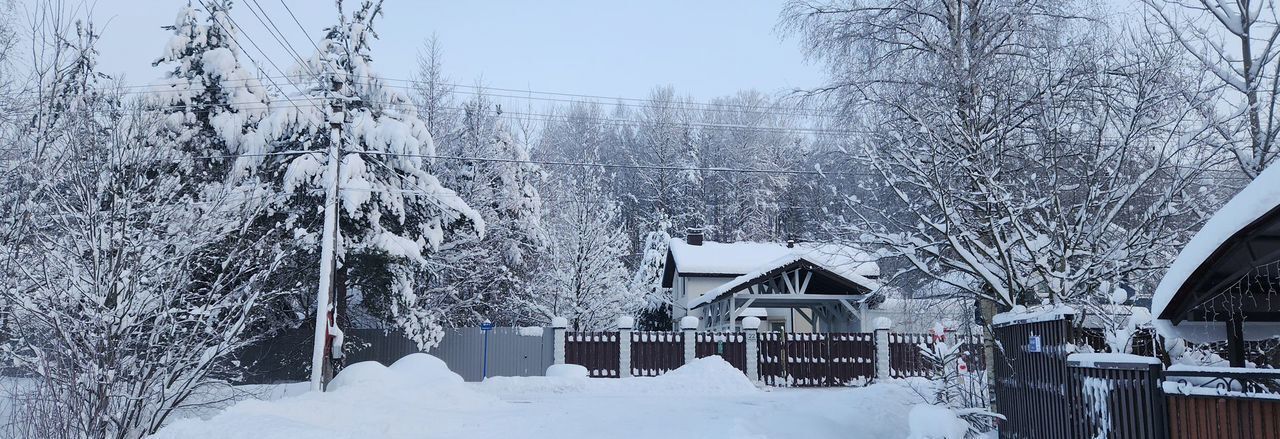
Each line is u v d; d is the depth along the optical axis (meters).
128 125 13.09
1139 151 12.85
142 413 12.77
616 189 65.62
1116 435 7.54
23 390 12.48
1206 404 6.52
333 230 20.62
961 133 13.05
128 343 12.24
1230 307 8.26
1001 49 17.28
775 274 33.53
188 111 25.17
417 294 31.69
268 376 26.89
